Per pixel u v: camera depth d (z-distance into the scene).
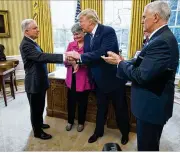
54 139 2.17
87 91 2.19
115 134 2.27
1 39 4.63
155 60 1.07
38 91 1.94
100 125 2.11
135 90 1.28
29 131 2.34
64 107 2.63
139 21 4.38
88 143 2.09
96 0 4.57
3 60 4.16
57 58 1.77
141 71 1.13
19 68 4.84
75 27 1.95
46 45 4.88
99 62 1.74
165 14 1.13
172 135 2.28
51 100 2.69
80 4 4.58
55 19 5.07
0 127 2.43
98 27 1.72
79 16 1.71
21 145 2.05
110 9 4.82
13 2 4.57
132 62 1.33
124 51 4.97
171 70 1.11
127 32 4.85
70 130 2.37
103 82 1.82
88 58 1.70
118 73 1.42
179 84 3.94
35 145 2.05
